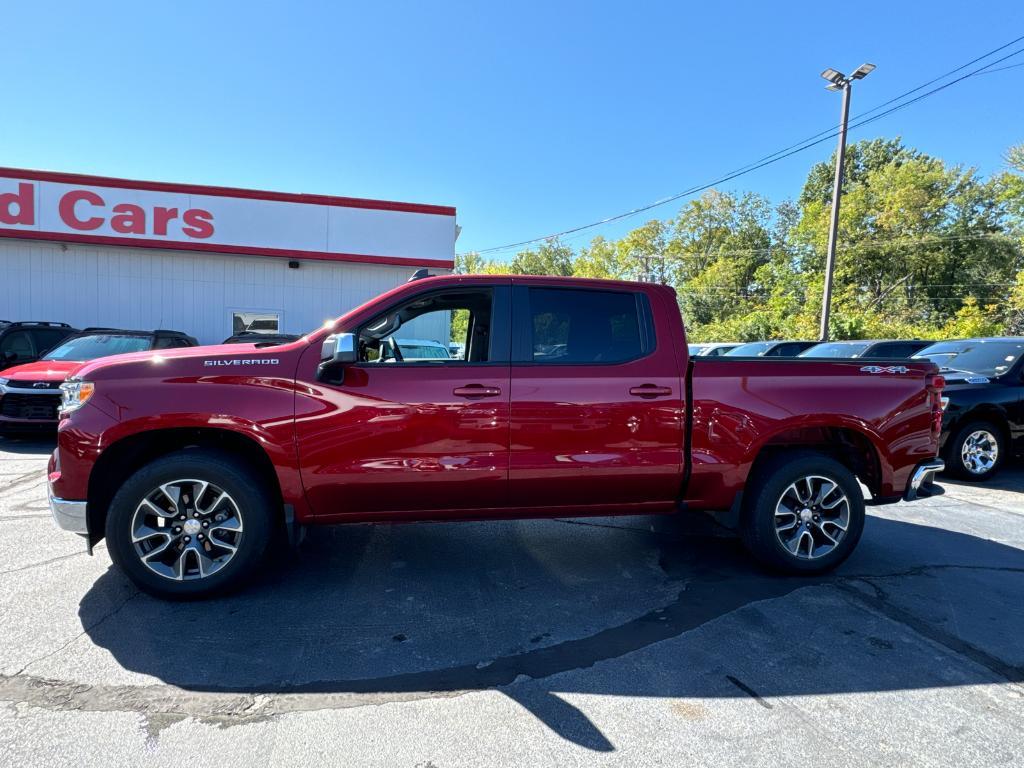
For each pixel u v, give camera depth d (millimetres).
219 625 3225
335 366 3492
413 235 15633
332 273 15617
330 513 3631
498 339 3746
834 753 2283
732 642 3141
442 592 3732
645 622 3365
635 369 3818
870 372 4094
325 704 2541
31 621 3219
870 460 4164
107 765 2137
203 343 15062
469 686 2703
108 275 14516
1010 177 35312
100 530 3529
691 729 2414
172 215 14375
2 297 14094
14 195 13609
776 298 38750
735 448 3867
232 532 3516
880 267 46781
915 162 45281
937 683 2779
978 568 4277
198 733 2330
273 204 14875
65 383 3561
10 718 2393
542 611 3486
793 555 4000
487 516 3822
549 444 3676
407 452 3551
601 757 2240
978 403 7156
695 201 62312
